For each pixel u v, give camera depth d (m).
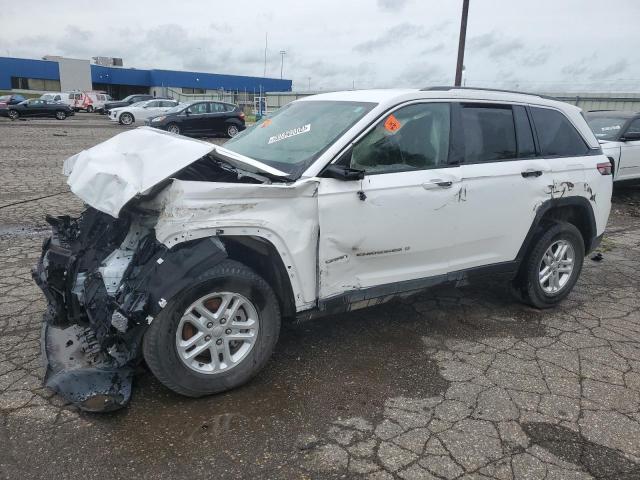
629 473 2.69
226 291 3.11
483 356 3.88
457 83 15.91
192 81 67.12
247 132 4.55
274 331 3.36
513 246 4.41
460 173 3.97
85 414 3.01
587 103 23.31
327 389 3.37
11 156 14.30
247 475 2.59
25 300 4.55
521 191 4.31
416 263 3.91
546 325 4.48
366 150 3.62
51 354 3.35
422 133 3.89
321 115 3.99
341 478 2.59
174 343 2.98
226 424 2.97
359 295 3.65
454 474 2.64
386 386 3.43
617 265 6.33
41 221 7.34
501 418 3.12
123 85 68.69
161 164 2.98
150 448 2.75
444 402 3.27
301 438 2.88
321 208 3.35
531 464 2.73
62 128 25.98
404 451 2.80
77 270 3.52
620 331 4.39
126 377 3.16
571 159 4.73
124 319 2.79
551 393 3.40
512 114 4.43
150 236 3.23
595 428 3.05
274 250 3.24
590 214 4.88
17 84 60.22
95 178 3.08
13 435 2.82
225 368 3.21
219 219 3.03
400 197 3.64
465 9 15.33
